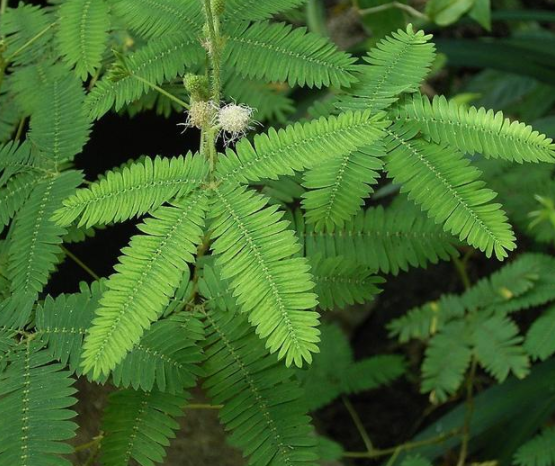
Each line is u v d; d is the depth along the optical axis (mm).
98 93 407
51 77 441
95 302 370
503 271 541
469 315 543
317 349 317
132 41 456
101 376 358
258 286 325
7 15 458
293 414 372
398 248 424
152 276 331
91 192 351
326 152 349
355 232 423
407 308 734
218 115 378
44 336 366
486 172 556
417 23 664
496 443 558
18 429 347
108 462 364
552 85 606
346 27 848
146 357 366
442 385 536
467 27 872
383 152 363
